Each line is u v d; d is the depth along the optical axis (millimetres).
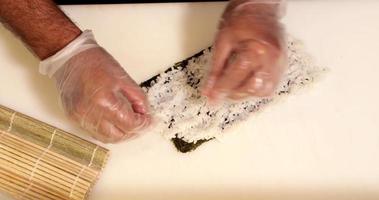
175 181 885
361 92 902
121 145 909
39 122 911
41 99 955
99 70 819
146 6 980
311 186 865
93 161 886
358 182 862
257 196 866
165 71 930
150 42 962
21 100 956
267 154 883
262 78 778
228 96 807
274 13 839
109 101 802
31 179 865
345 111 895
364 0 954
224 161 885
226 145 890
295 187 866
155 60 952
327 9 953
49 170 869
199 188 878
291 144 885
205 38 955
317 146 882
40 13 831
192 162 890
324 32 939
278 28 819
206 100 888
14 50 980
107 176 899
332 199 857
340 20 945
